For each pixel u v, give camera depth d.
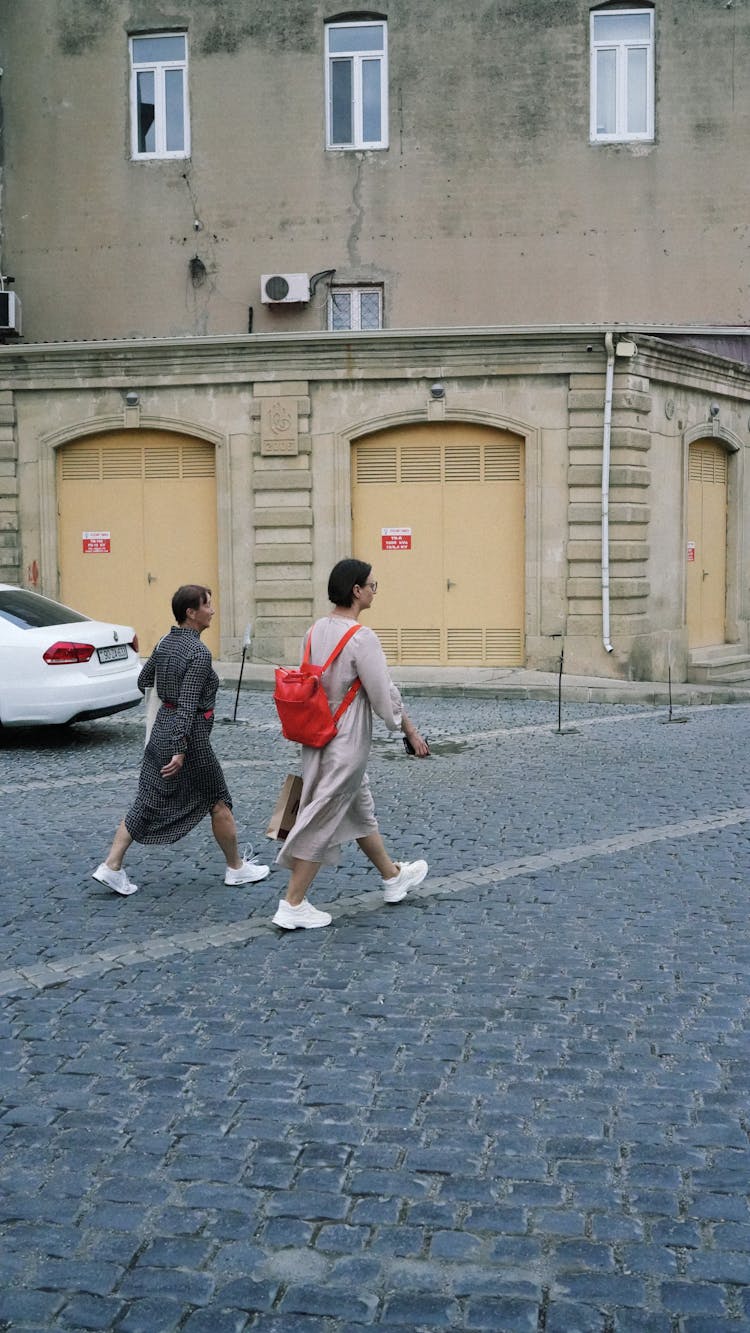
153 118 20.53
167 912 6.65
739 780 10.43
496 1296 3.19
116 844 6.94
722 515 20.88
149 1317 3.11
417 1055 4.72
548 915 6.56
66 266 20.62
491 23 19.73
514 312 19.97
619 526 17.67
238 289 20.31
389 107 19.94
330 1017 5.11
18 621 12.15
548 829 8.60
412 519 18.20
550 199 19.84
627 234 19.81
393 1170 3.83
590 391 17.47
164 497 18.70
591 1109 4.25
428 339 17.61
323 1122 4.16
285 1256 3.36
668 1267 3.31
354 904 6.79
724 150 19.69
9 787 10.25
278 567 18.25
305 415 18.00
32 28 20.50
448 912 6.63
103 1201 3.65
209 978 5.59
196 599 6.95
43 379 18.61
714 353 19.72
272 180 20.16
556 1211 3.59
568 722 14.26
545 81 19.72
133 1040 4.87
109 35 20.36
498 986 5.48
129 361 18.34
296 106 20.05
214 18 20.11
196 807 6.98
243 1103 4.30
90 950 5.99
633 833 8.46
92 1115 4.21
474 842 8.23
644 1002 5.27
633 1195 3.68
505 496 18.00
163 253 20.44
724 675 19.72
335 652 6.21
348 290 20.27
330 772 6.22
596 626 17.77
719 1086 4.44
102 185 20.50
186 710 6.79
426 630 18.30
